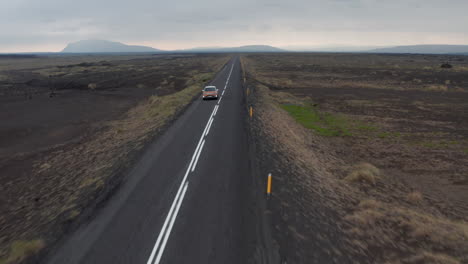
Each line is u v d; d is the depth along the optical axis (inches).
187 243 279.9
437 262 264.8
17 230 366.0
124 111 1374.3
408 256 274.8
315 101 1466.5
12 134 985.5
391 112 1216.2
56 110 1397.6
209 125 773.9
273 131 753.0
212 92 1230.9
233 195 378.0
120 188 406.0
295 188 413.4
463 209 450.3
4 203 490.9
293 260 254.5
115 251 271.1
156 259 258.7
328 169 580.7
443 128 965.8
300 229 304.3
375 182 521.7
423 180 569.6
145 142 636.7
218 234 293.4
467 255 281.7
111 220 324.2
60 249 277.7
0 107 1465.3
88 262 258.2
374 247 288.0
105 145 759.7
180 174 450.3
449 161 671.1
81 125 1106.1
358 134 900.0
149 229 304.7
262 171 459.8
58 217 343.9
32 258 266.4
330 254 266.8
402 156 707.4
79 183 483.2
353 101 1466.5
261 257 258.1
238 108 1011.3
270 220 318.0
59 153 765.9
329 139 850.8
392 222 340.2
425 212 422.0
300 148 684.1
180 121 833.5
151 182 422.9
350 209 377.4
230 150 563.5
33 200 476.4
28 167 670.5
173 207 349.1
